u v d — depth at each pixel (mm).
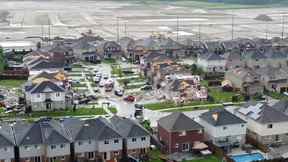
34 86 130375
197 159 94438
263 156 95875
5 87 150750
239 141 101750
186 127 98375
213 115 102188
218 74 171375
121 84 155875
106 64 191125
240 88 146375
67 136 94938
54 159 92438
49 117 117750
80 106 131000
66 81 149750
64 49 197000
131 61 196000
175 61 182875
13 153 90312
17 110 124875
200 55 182250
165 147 99500
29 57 182625
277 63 181875
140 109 125625
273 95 144250
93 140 94125
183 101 133750
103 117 109562
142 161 93750
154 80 155000
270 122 102188
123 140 95250
